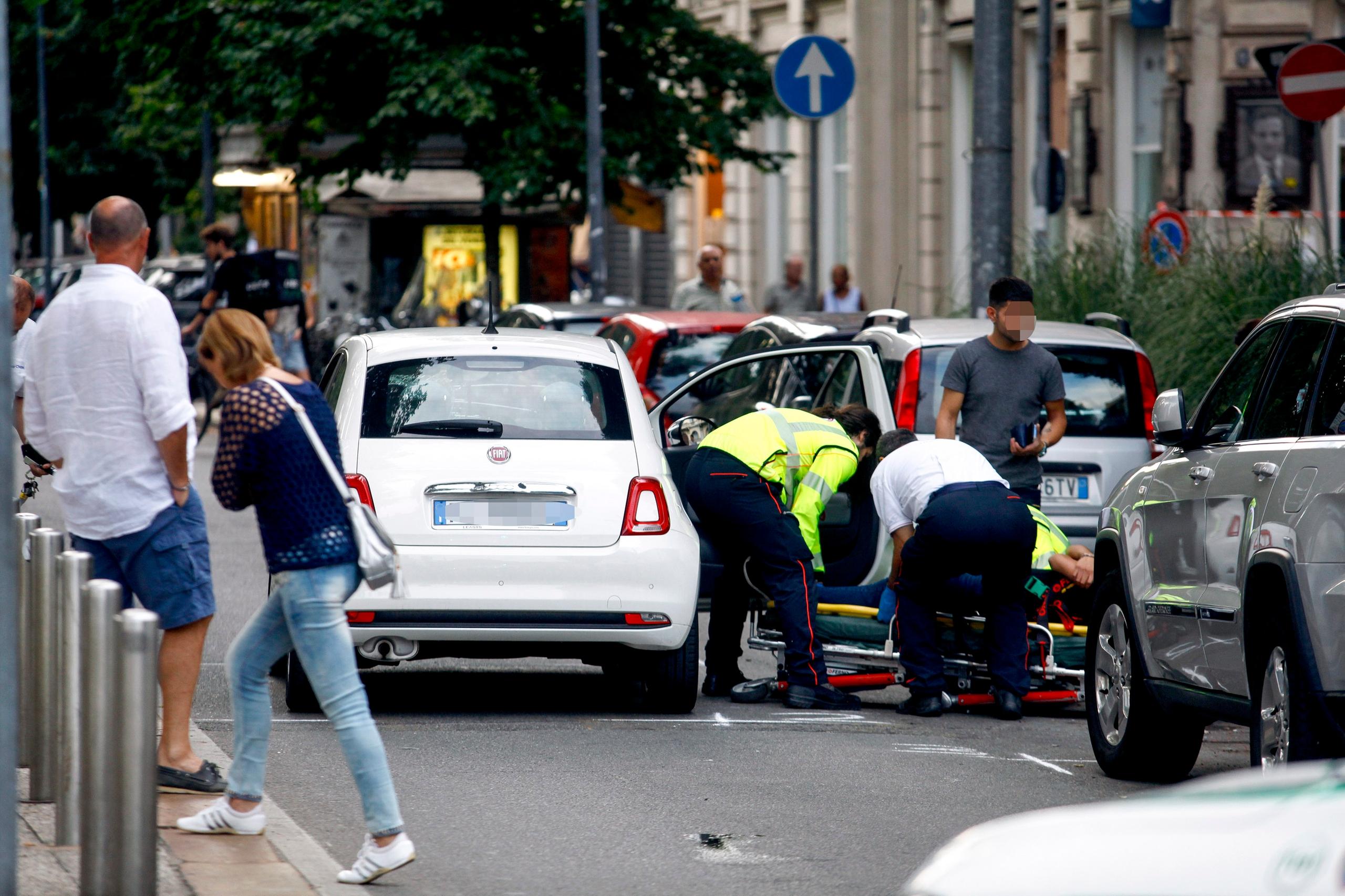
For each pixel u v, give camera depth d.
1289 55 44.38
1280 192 74.50
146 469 25.81
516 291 110.12
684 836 25.08
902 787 28.36
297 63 79.38
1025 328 37.81
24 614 27.28
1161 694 28.31
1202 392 51.25
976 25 51.22
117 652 19.66
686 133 85.88
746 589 37.47
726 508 35.62
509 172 79.12
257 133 90.12
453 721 33.66
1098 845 11.20
